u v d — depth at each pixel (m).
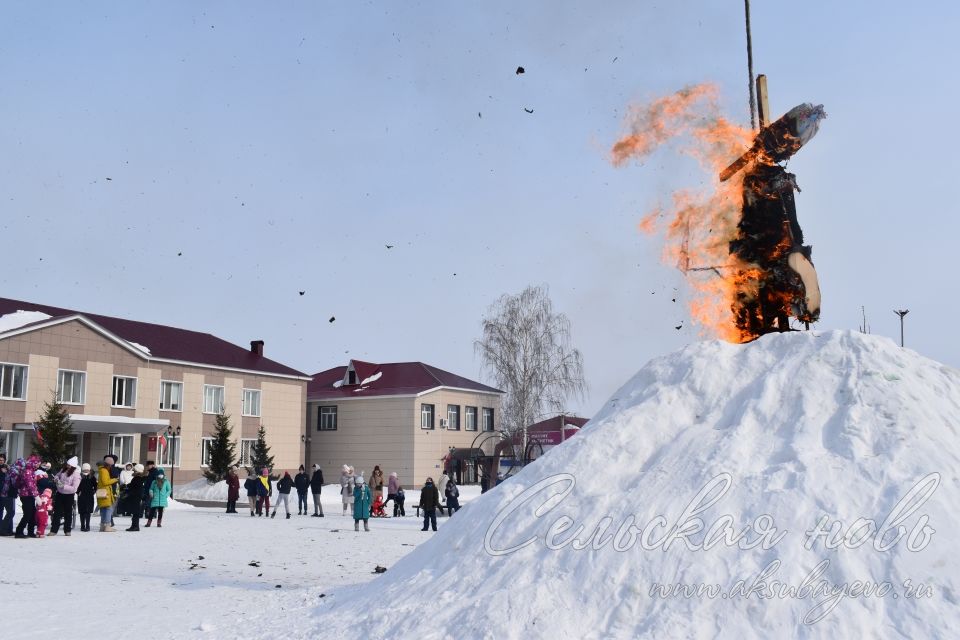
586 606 6.60
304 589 10.59
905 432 7.51
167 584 11.65
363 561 14.56
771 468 7.41
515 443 46.06
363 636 7.16
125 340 40.31
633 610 6.40
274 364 49.78
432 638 6.69
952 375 8.80
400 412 49.41
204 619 8.93
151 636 8.17
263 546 17.28
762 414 8.32
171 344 45.53
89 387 37.88
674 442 8.37
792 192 10.75
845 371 8.53
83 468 20.61
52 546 16.89
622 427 8.84
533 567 7.30
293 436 49.03
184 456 42.50
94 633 8.34
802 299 10.48
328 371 56.78
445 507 28.56
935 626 5.64
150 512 22.34
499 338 50.06
